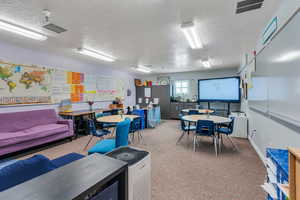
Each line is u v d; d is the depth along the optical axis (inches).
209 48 136.5
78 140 146.9
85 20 84.7
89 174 29.1
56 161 68.1
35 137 111.8
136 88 306.0
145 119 204.1
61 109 161.3
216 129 123.9
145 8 73.0
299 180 27.3
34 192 23.3
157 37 110.4
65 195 22.6
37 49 138.2
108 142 89.7
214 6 71.5
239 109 237.5
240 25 90.6
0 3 68.4
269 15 79.1
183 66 227.6
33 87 137.3
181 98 290.0
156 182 76.3
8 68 120.8
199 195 66.4
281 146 68.1
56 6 70.9
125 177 34.3
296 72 50.4
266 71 82.6
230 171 87.0
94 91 205.8
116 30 98.1
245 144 135.8
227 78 235.6
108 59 177.0
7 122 113.0
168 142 141.9
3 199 21.4
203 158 105.2
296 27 49.9
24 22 86.7
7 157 104.5
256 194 66.8
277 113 67.2
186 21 86.1
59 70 160.2
